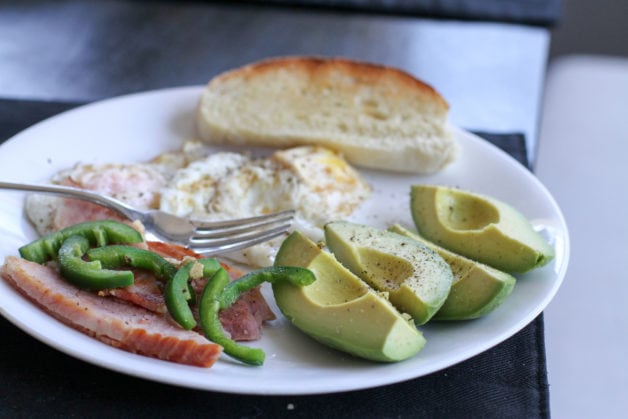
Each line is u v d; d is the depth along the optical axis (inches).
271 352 19.2
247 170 23.7
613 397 26.4
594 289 29.3
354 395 18.7
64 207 22.2
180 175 23.5
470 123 28.9
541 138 35.1
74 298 18.8
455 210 22.4
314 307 19.0
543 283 20.7
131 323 18.6
